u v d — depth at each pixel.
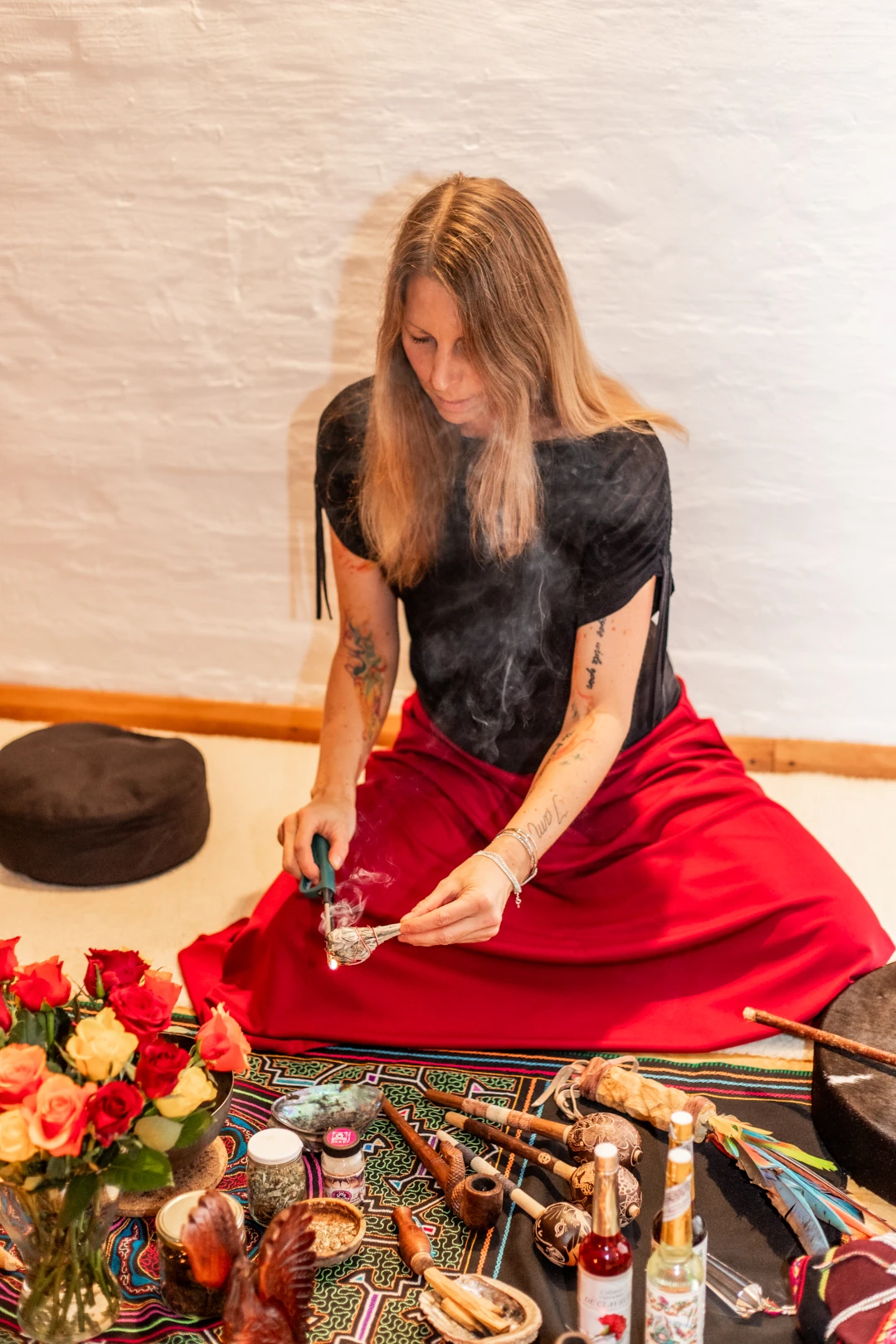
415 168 2.56
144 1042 1.17
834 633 2.75
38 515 2.91
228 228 2.64
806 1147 1.56
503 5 2.44
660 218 2.52
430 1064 1.74
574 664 1.82
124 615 2.96
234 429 2.79
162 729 2.97
